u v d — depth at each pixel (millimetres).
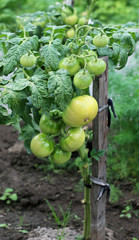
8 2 4031
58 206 1609
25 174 1847
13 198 1628
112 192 1617
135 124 1766
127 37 1104
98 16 3854
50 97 942
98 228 1283
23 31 1117
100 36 1010
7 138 2178
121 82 1788
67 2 1704
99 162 1178
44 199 1643
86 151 1202
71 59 954
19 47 1004
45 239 1383
